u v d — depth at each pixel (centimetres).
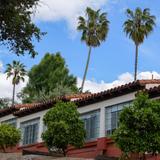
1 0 1975
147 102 2077
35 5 2100
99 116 2942
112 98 2862
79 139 2708
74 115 2733
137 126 2028
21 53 2145
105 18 6069
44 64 6756
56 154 2798
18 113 3741
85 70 6103
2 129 3366
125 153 2052
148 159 2367
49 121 2750
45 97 6050
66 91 6047
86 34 6059
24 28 2111
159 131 2030
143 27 5781
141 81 2620
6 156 2848
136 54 5806
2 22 2044
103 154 2770
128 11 5856
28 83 6788
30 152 3028
